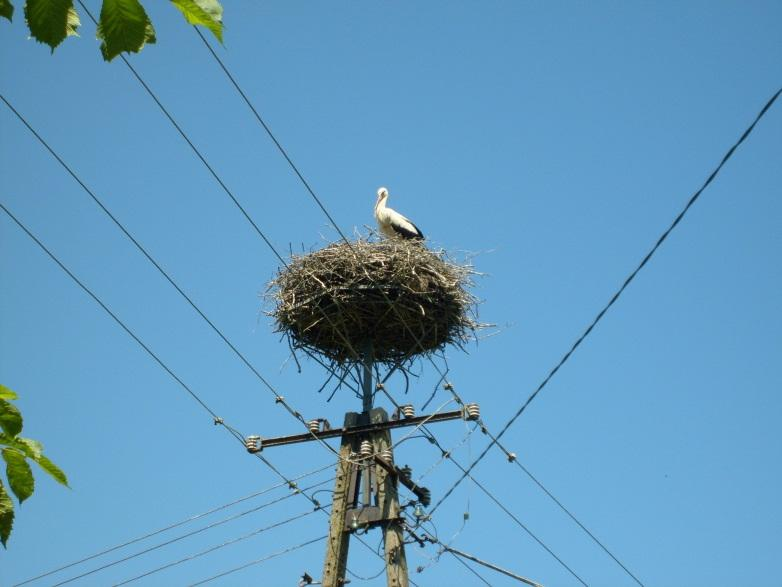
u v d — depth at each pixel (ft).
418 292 50.26
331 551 42.91
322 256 51.85
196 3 11.81
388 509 43.37
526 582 43.21
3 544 12.46
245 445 46.60
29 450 12.80
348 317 50.57
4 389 12.89
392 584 41.63
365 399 49.42
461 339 53.11
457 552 43.83
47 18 11.83
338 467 45.06
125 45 11.96
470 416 44.75
